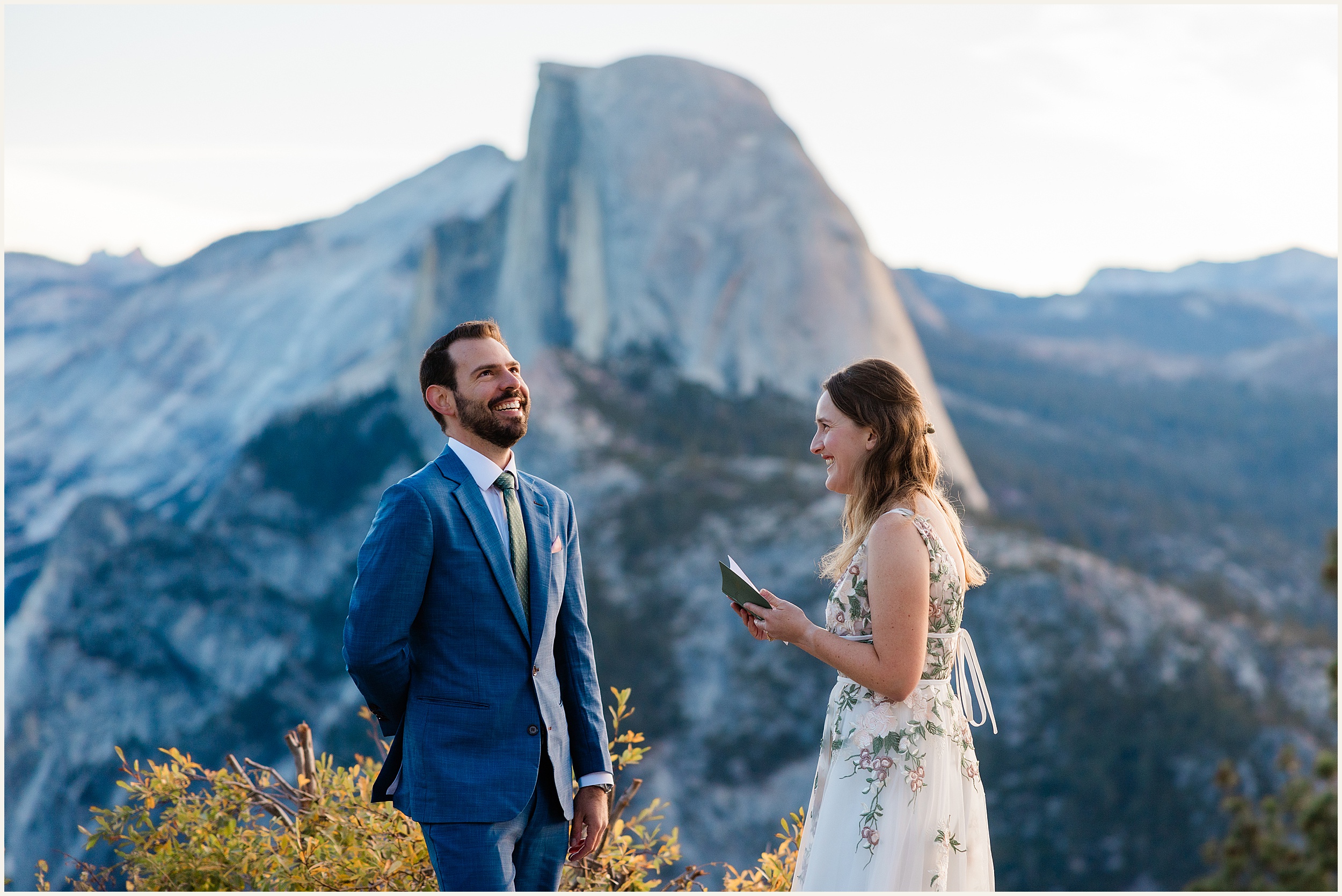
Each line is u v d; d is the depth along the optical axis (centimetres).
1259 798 4197
